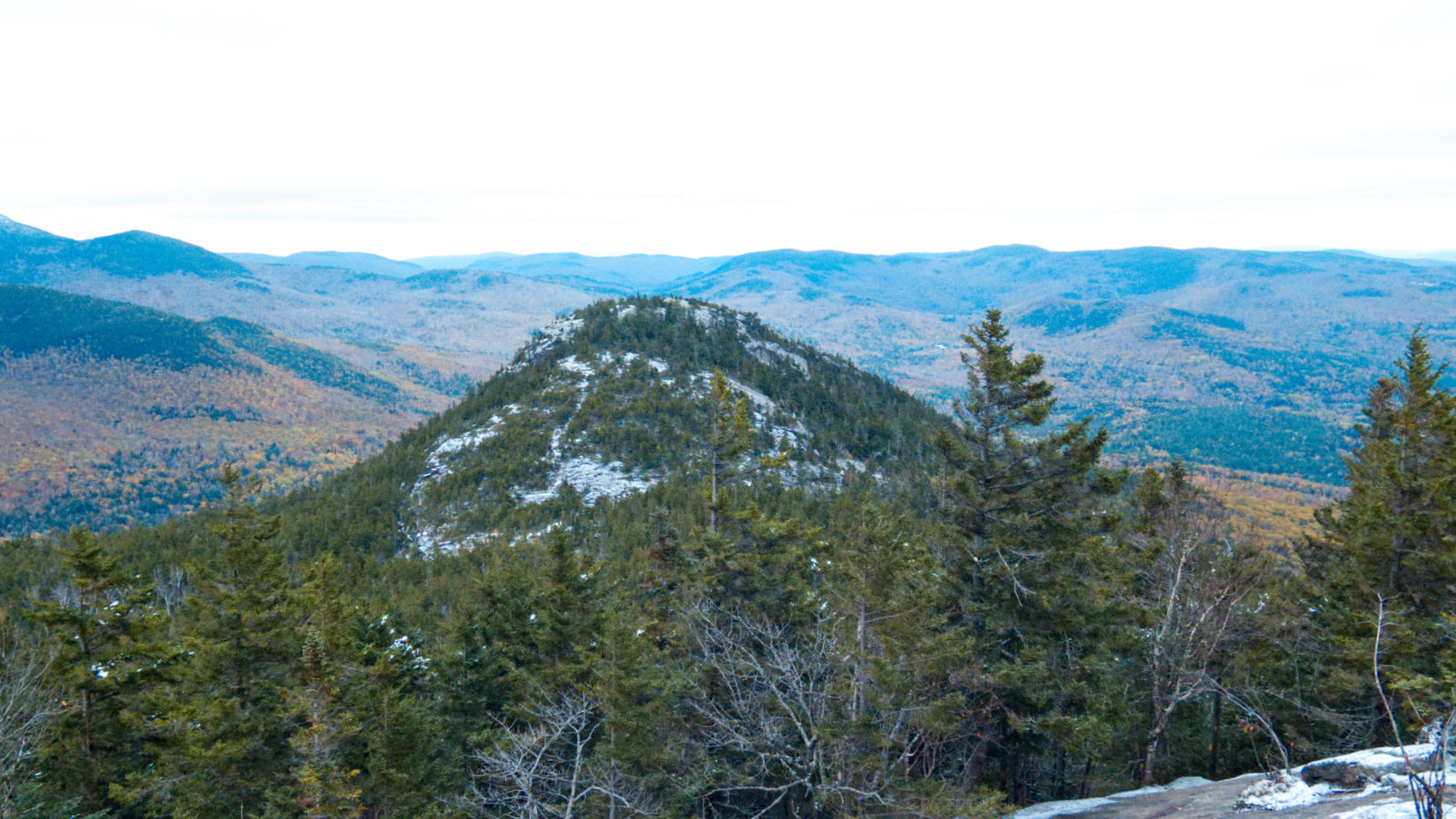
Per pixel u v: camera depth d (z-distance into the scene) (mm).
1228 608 23594
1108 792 25531
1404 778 11164
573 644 26344
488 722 26969
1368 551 26266
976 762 23984
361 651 26688
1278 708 25797
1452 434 27844
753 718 21922
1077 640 23594
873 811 18906
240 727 21625
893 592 19219
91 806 23266
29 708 22281
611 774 20562
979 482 23531
